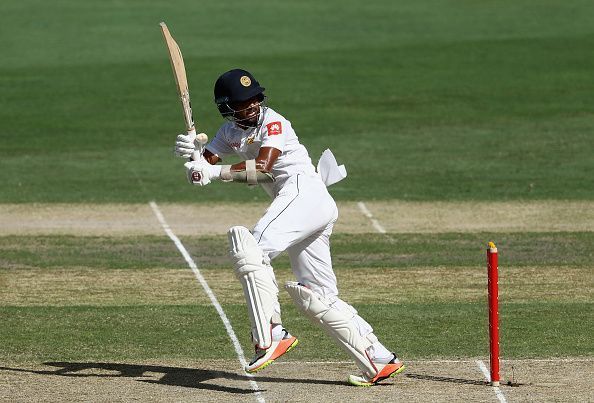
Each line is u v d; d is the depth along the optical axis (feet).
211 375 99.14
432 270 145.69
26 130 267.80
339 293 133.28
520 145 245.45
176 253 156.56
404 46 374.63
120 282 139.23
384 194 200.64
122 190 205.98
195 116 283.18
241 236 90.79
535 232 169.68
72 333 114.73
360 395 92.38
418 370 100.68
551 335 113.29
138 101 300.61
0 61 355.56
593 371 99.66
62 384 95.96
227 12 441.68
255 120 95.86
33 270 145.89
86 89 315.17
